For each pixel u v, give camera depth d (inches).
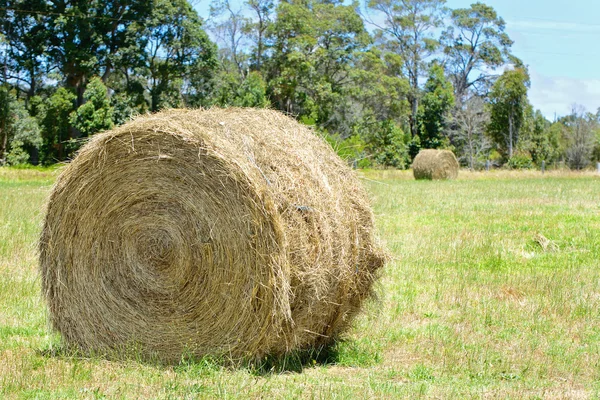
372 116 2453.2
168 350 277.9
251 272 261.6
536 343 305.4
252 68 2539.4
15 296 372.8
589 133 2701.8
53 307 294.0
